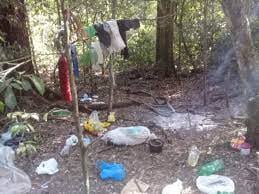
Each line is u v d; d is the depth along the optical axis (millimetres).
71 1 4816
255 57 4535
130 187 3967
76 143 4953
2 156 4480
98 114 6277
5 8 6371
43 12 8328
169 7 8430
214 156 4559
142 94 7699
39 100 6418
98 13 7641
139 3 8500
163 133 5352
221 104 6652
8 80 1786
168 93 7699
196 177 4129
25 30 6730
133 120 5965
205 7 6875
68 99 5945
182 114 6254
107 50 5148
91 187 4031
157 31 9102
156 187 3973
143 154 4715
